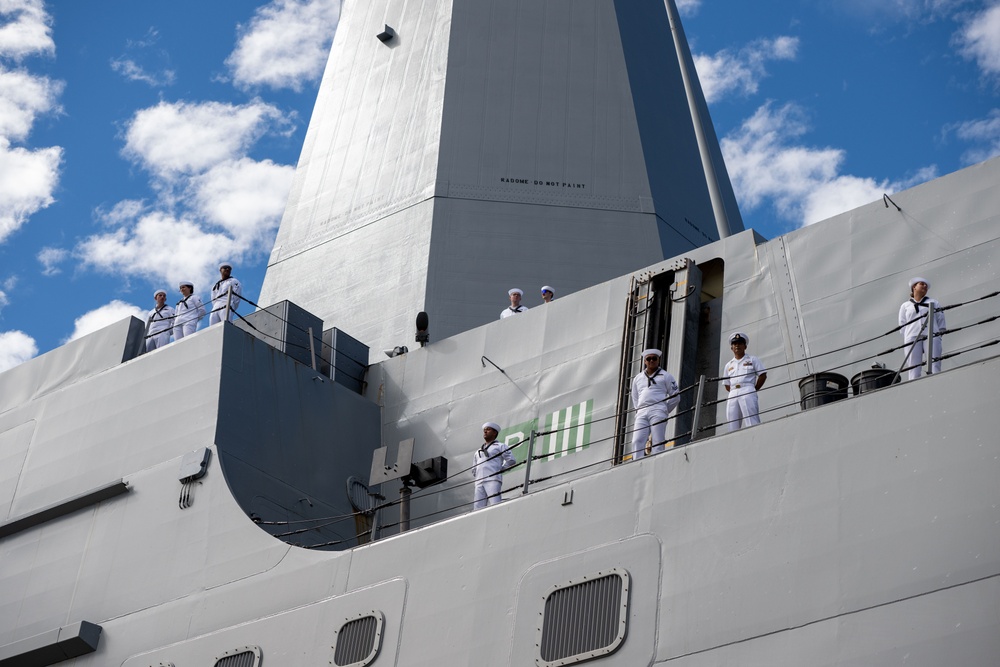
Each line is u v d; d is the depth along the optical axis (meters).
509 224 27.34
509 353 22.45
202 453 20.41
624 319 20.92
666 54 32.38
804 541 13.66
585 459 20.30
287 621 17.70
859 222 19.33
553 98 29.44
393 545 17.22
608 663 14.44
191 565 19.53
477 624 15.73
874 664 12.62
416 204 27.92
